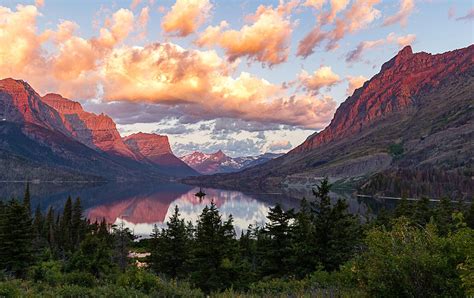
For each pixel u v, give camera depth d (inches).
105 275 1186.6
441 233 1611.7
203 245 1365.7
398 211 2178.9
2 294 638.5
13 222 1713.8
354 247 1134.4
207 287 1269.7
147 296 721.6
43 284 911.7
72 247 3462.1
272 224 1347.2
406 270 436.1
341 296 556.7
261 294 743.1
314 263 1142.3
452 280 414.9
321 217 1214.9
